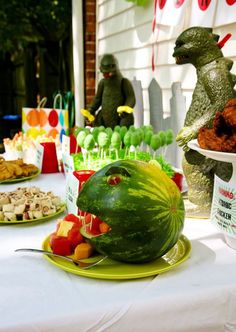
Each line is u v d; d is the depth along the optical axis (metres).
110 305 0.74
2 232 1.13
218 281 0.85
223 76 1.23
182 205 0.91
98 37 4.40
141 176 0.86
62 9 7.77
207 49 1.30
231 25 1.99
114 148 1.58
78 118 4.59
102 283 0.83
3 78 9.36
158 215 0.84
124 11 3.54
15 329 0.68
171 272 0.89
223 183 1.01
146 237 0.84
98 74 4.48
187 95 2.50
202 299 0.79
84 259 0.91
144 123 3.27
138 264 0.89
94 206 0.86
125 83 2.78
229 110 0.98
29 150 2.22
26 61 7.82
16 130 6.46
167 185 0.88
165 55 2.78
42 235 1.11
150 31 3.01
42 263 0.93
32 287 0.81
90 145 1.52
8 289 0.80
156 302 0.76
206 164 1.26
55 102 2.91
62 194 1.55
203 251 1.01
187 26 2.40
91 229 0.92
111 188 0.86
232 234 1.00
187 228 1.19
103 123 2.90
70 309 0.73
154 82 2.92
